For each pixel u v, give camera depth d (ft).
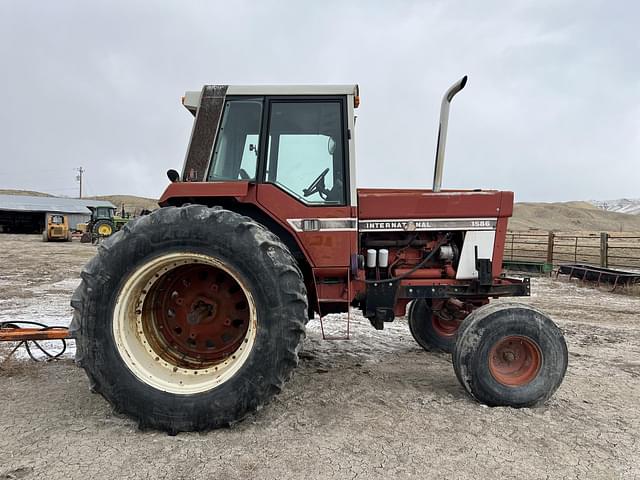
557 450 8.64
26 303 23.61
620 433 9.41
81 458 8.15
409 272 12.46
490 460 8.23
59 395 11.03
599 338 18.15
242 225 9.40
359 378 12.62
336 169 11.75
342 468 7.89
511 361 10.88
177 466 7.91
